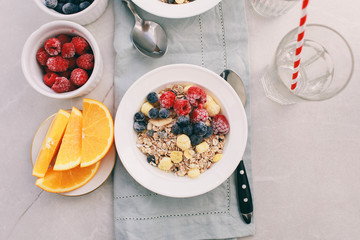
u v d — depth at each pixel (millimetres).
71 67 936
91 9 933
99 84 1028
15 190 1022
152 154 912
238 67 1019
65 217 1018
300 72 1006
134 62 1013
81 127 951
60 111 934
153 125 911
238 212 1002
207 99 917
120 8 1017
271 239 1023
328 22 1046
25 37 1048
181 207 1000
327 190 1034
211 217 999
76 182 940
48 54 903
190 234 1000
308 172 1038
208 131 888
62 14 938
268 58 1044
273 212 1029
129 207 997
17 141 1036
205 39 1026
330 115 1041
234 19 1024
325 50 951
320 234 1025
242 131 899
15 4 1047
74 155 933
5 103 1038
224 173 890
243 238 1021
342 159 1037
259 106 1038
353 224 1026
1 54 1041
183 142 861
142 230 991
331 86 936
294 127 1040
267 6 993
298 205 1031
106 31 1037
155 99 909
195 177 895
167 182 893
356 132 1039
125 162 882
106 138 916
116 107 1005
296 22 1043
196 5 907
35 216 1018
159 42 1015
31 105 1038
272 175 1035
